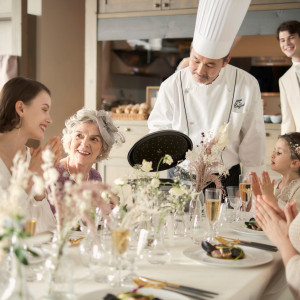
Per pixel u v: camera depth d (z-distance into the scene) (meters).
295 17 3.80
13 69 4.33
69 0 5.00
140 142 1.98
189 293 1.10
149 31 4.20
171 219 1.65
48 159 0.96
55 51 4.83
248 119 2.81
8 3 4.44
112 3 4.29
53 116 4.86
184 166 2.45
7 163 1.79
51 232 1.68
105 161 4.41
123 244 1.15
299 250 1.39
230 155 2.79
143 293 1.07
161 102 2.91
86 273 1.25
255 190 2.09
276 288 1.52
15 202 0.89
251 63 4.70
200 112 2.84
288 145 2.42
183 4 4.08
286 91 3.52
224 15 2.26
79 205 0.99
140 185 1.62
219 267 1.33
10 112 1.77
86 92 4.42
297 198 2.28
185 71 2.87
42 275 1.16
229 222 2.07
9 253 1.13
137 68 5.83
